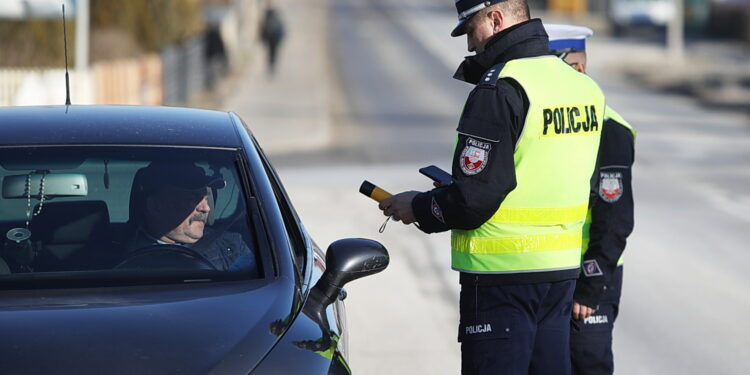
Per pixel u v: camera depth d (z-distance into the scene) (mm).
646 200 50531
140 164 15430
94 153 15555
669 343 26828
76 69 63188
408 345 25781
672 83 134875
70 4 61938
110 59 94500
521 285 15508
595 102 15977
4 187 14984
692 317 29328
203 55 113438
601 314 18062
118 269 14125
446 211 14945
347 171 59812
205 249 14500
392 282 32156
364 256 14492
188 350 12062
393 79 132875
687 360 25469
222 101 102375
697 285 33062
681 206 48656
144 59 81938
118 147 15734
